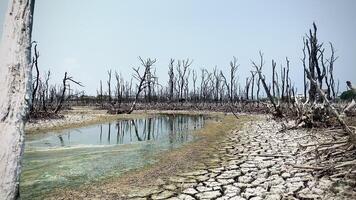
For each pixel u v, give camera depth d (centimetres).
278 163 1077
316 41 3097
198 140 1831
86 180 977
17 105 280
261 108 4709
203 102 7081
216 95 7156
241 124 2711
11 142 271
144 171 1081
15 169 270
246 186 835
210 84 7731
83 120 3347
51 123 2864
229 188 826
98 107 6538
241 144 1568
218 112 5066
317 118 2019
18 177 273
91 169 1133
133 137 2120
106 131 2511
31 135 2178
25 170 1123
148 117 4038
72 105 7600
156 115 4409
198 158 1267
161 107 6172
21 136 279
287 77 4328
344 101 3766
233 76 6347
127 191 841
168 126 2866
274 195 747
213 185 862
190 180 927
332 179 831
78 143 1828
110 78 6612
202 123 3078
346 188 750
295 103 2591
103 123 3206
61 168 1153
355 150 922
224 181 896
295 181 848
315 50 3088
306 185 804
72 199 784
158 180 945
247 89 6025
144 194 808
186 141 1822
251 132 2058
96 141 1920
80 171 1103
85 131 2495
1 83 279
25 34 293
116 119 3691
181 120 3553
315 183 812
